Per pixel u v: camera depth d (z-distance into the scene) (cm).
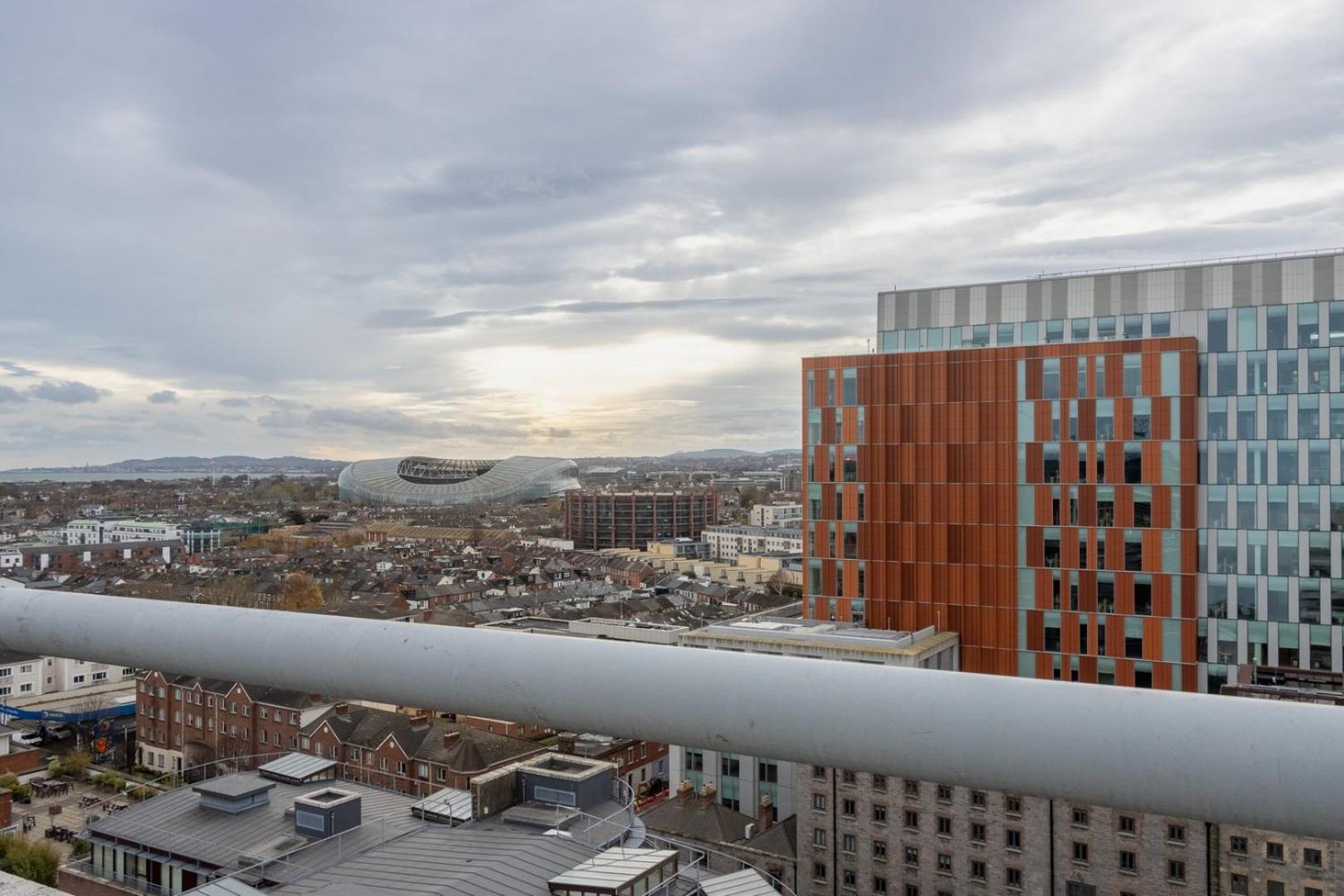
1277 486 5388
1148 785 150
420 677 207
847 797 4988
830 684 175
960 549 5928
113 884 3494
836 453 6262
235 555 18112
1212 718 150
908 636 5500
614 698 187
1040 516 5762
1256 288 5553
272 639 222
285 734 7038
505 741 6556
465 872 2678
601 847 2875
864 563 6156
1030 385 5806
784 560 16525
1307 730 144
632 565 17050
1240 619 5412
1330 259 5388
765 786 5472
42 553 16525
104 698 9081
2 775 6950
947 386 6003
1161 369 5522
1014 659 5803
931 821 4772
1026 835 4544
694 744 186
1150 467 5528
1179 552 5450
